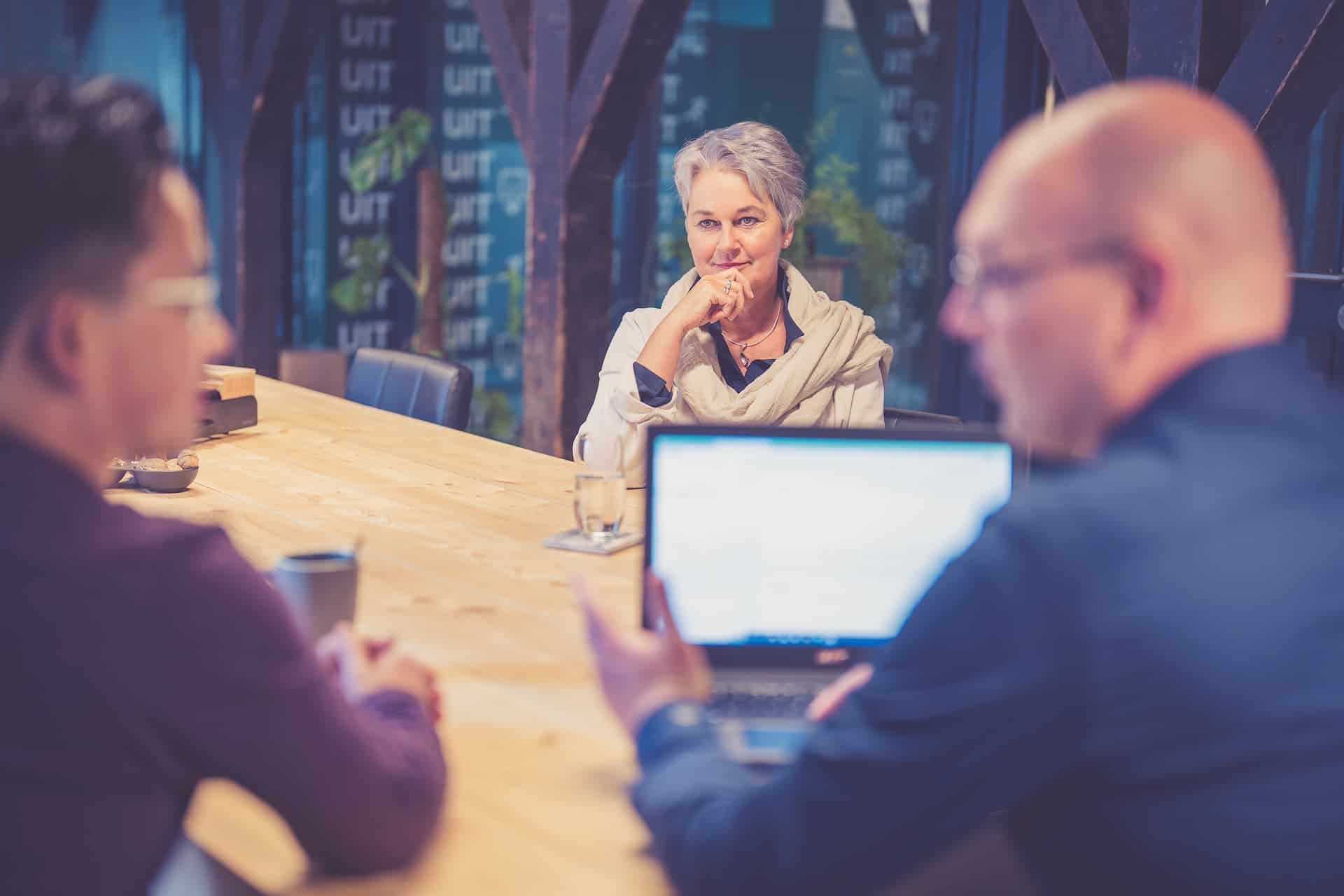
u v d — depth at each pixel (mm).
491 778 1117
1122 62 2736
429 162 6117
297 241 6250
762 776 1044
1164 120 727
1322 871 687
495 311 6422
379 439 2594
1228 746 689
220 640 793
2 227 751
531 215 4027
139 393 808
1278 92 2354
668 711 903
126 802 793
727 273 2365
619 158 3896
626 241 6164
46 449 789
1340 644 696
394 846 916
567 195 3861
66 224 759
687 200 2414
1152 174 717
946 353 6016
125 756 784
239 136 5391
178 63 6191
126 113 789
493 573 1725
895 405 6277
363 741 880
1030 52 5500
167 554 792
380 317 6402
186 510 1993
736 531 1224
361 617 1531
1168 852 704
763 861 761
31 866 769
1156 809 703
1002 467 1226
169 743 799
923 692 718
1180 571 700
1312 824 684
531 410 4062
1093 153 728
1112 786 711
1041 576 708
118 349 790
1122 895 728
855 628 1231
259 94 5211
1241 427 737
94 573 765
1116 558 708
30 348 771
